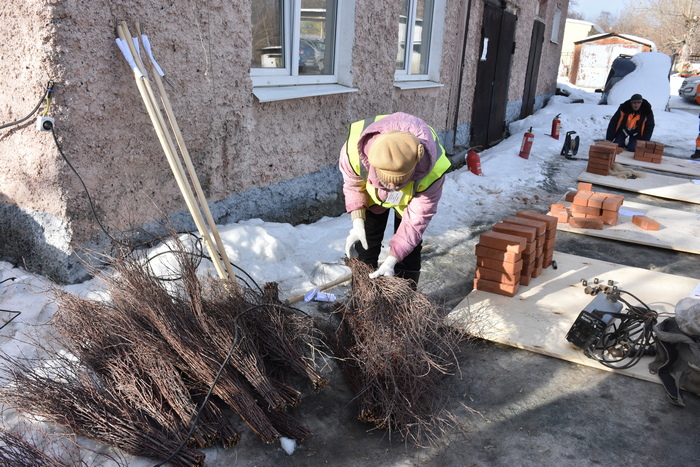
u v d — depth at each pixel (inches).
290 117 194.1
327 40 218.8
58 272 135.0
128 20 130.0
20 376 95.4
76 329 104.4
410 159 101.2
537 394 115.6
